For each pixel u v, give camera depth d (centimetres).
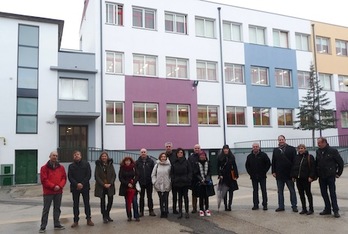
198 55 2558
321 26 3097
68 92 2144
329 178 885
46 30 2131
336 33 3161
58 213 849
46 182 830
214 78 2619
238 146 2595
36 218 994
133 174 920
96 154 2094
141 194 963
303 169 913
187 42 2530
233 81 2678
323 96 2731
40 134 2039
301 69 2955
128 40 2336
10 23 2055
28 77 2062
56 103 2094
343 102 3103
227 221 872
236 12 2745
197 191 948
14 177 1966
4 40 2034
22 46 2070
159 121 2359
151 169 967
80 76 2169
